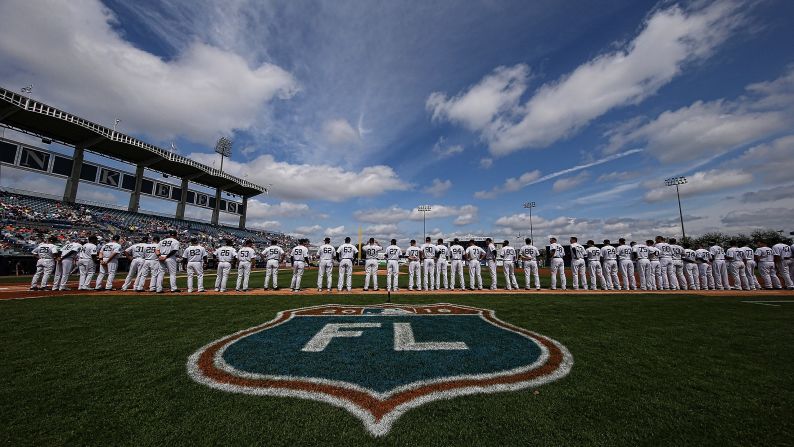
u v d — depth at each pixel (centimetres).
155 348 500
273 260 1255
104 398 335
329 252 1238
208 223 4731
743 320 707
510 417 302
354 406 324
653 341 546
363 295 1113
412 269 1290
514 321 700
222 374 402
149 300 966
